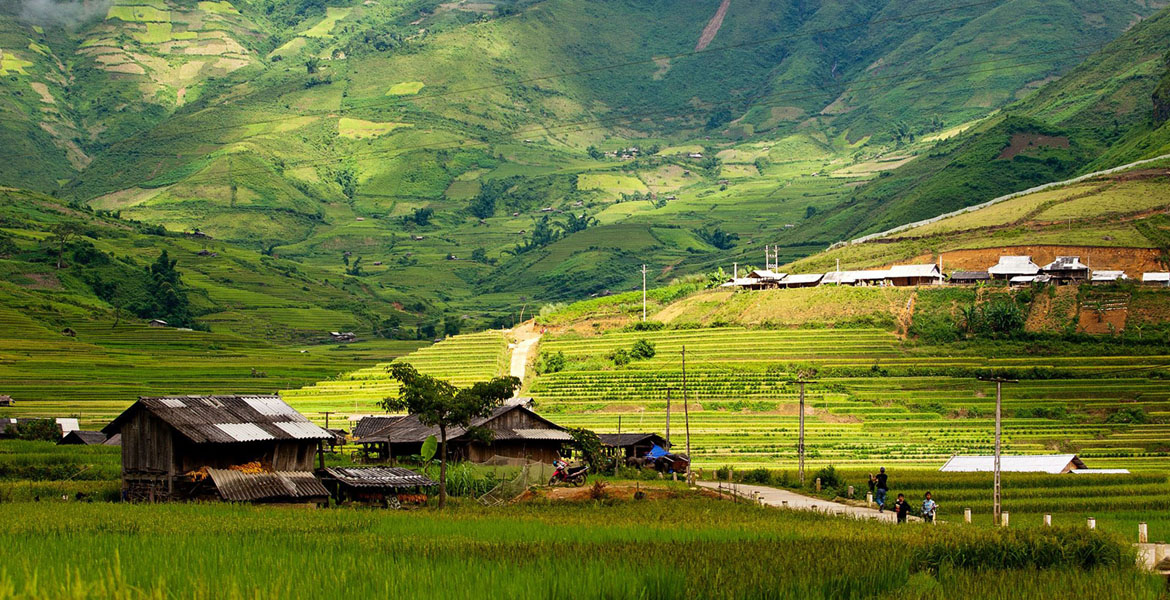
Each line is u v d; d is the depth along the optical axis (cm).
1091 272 18475
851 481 8750
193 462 6344
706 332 18112
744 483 9231
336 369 19025
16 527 3994
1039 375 14575
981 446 11956
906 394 14188
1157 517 6969
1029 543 4109
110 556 3169
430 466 8131
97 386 15150
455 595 2678
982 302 17425
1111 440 11881
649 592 2881
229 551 3309
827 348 16450
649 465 10206
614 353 17062
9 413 12612
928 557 3897
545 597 2744
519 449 9169
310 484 6431
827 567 3362
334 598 2597
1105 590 3319
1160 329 16075
